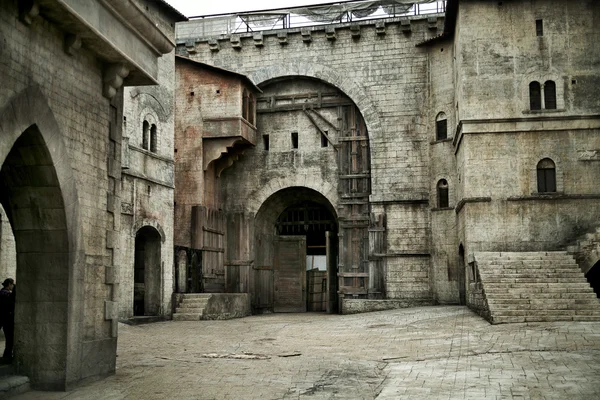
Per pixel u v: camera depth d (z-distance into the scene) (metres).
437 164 29.75
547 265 21.59
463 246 26.27
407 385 12.22
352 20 31.89
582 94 24.23
